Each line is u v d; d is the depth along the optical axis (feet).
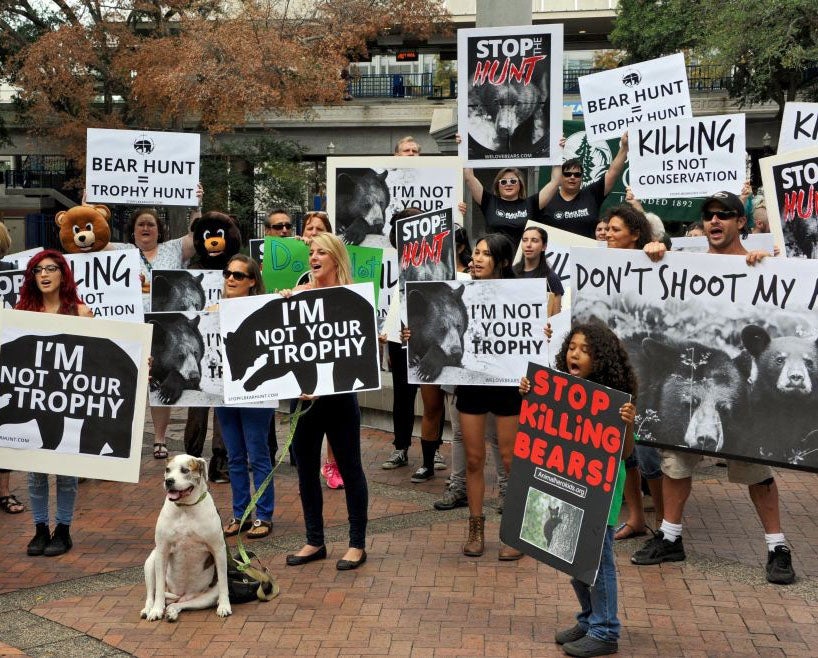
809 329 19.13
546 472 16.78
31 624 18.53
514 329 21.54
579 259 20.92
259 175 122.21
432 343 21.93
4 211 140.46
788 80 100.37
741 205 20.52
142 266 31.50
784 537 22.24
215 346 23.53
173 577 19.06
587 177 53.11
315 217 28.14
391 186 31.91
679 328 20.20
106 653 17.15
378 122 140.77
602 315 20.85
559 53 31.04
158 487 28.50
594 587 16.52
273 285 28.22
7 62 113.60
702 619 18.30
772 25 83.71
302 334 20.85
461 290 21.76
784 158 24.07
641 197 30.42
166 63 97.04
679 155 29.81
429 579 20.53
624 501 26.35
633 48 109.70
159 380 23.47
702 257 19.94
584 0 140.56
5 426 21.50
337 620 18.40
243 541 23.36
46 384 21.56
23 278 24.88
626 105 31.68
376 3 111.04
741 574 20.71
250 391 20.88
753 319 19.57
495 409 21.85
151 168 33.30
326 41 104.83
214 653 17.03
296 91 102.58
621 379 16.57
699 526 24.11
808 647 17.04
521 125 31.50
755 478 20.15
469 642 17.33
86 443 21.61
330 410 21.04
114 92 111.65
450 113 55.52
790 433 19.33
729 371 19.81
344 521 24.93
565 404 16.60
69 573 21.40
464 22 140.05
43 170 142.61
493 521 24.62
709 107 123.75
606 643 16.63
